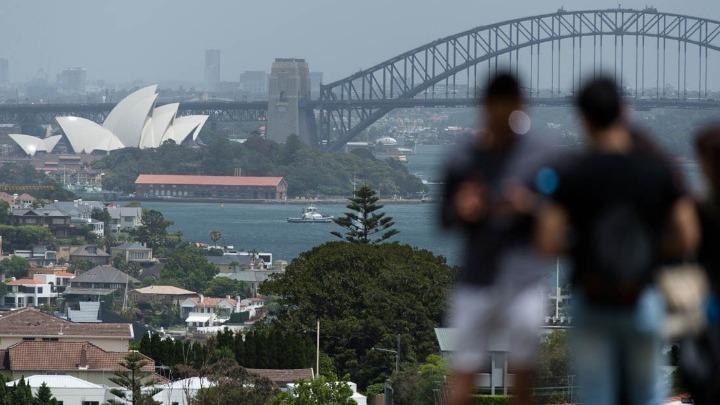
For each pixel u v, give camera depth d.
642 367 37.22
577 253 37.09
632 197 36.59
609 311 37.03
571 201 36.94
